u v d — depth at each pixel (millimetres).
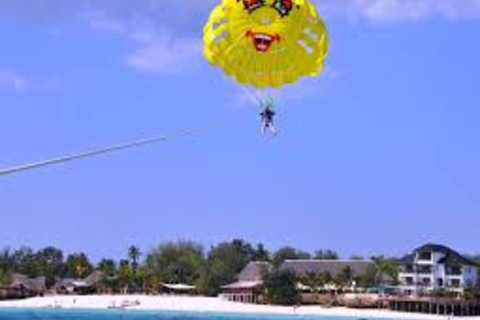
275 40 70312
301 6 70500
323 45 70938
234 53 71000
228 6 70500
